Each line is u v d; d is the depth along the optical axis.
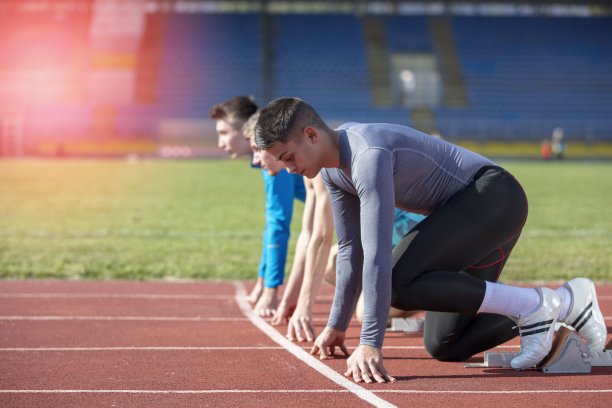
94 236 9.02
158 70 36.22
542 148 34.62
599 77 37.59
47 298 5.27
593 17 40.88
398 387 2.93
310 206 4.18
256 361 3.42
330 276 4.32
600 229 10.13
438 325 3.32
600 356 3.26
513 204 3.12
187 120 34.59
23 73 35.94
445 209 3.09
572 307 3.22
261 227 10.24
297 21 39.66
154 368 3.30
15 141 34.41
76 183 18.95
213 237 9.05
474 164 3.20
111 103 35.12
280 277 4.62
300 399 2.79
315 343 3.45
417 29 39.62
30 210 12.42
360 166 2.85
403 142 3.00
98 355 3.57
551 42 39.22
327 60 37.44
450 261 3.04
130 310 4.83
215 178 21.36
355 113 35.28
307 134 2.83
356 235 3.25
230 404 2.73
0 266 6.61
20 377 3.15
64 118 34.59
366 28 39.56
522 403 2.71
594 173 24.27
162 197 15.19
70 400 2.81
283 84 36.22
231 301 5.20
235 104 4.68
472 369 3.25
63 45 37.19
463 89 36.66
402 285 3.01
